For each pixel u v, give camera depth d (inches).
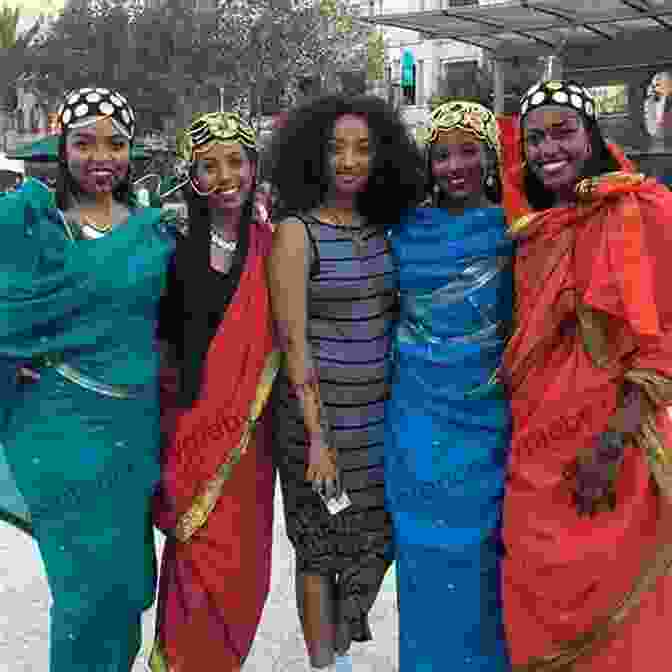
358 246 120.4
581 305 105.0
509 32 458.6
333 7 1002.1
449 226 115.6
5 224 106.3
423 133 125.4
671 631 108.6
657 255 103.1
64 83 1008.2
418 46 1274.6
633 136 463.5
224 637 121.8
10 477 117.3
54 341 108.0
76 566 110.0
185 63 956.6
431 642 117.7
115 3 1008.2
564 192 112.7
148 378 112.6
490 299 114.0
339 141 120.6
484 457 113.9
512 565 108.9
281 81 986.1
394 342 121.0
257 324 118.0
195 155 116.6
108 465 110.1
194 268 116.4
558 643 107.0
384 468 121.6
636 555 106.0
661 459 106.2
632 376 102.9
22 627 148.3
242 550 120.2
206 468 117.2
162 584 122.3
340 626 127.5
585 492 104.3
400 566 119.0
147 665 136.5
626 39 458.0
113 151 113.8
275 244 118.9
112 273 107.8
